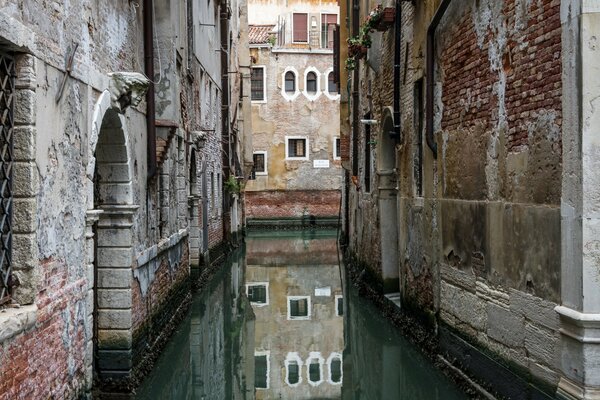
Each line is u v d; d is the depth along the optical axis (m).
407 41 10.81
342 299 15.75
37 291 5.45
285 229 36.25
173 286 12.39
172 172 12.64
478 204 7.47
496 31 6.92
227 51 23.33
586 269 5.16
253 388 9.23
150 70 10.05
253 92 37.16
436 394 8.23
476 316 7.55
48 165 5.76
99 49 7.52
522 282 6.34
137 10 9.68
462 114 7.98
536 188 6.02
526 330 6.26
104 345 8.43
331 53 37.47
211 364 10.36
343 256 22.61
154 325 10.32
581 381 5.26
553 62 5.69
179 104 13.17
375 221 14.02
